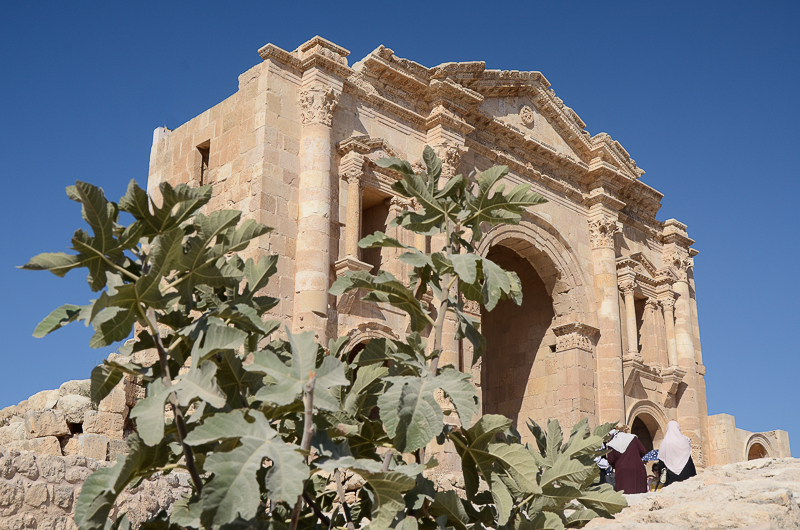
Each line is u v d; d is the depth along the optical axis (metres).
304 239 25.64
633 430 38.78
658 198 40.81
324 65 27.55
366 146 27.61
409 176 8.23
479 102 31.97
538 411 35.28
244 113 27.44
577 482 8.19
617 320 35.69
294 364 6.36
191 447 7.04
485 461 7.79
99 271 6.80
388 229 28.64
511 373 36.91
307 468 5.75
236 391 7.49
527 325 37.06
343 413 7.78
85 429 17.83
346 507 7.51
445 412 7.80
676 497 9.20
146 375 7.19
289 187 26.27
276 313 24.58
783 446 40.88
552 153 35.25
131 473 6.61
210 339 6.62
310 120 26.94
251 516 5.56
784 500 8.20
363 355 8.09
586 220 37.03
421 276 8.46
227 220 7.23
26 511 12.54
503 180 33.31
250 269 7.99
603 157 37.53
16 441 17.33
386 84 30.05
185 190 7.14
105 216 6.71
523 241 34.28
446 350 27.86
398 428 6.72
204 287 7.72
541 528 7.99
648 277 38.50
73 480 13.30
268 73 26.95
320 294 25.08
